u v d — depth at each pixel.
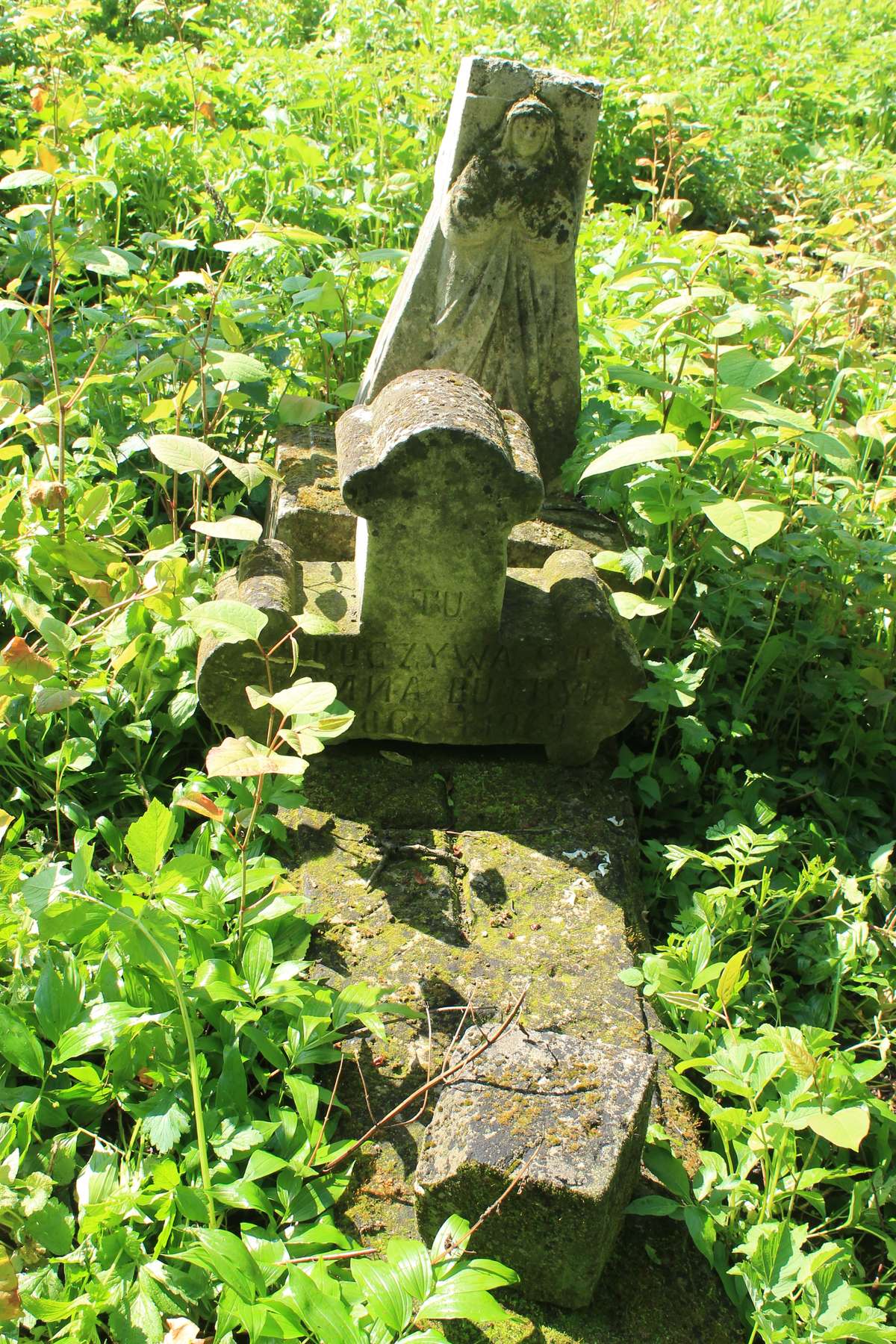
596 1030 2.52
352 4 8.59
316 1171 2.18
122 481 3.79
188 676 3.10
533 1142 2.01
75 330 4.44
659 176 7.42
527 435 3.38
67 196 5.14
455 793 3.13
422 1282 1.71
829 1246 2.08
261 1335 1.78
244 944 2.46
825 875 3.18
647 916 3.03
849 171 7.18
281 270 4.88
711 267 4.92
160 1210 2.00
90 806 3.00
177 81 6.61
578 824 3.08
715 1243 2.20
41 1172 2.07
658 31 10.02
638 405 3.98
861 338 4.93
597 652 3.07
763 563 3.71
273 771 2.07
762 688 3.76
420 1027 2.47
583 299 4.90
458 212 3.46
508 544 3.48
